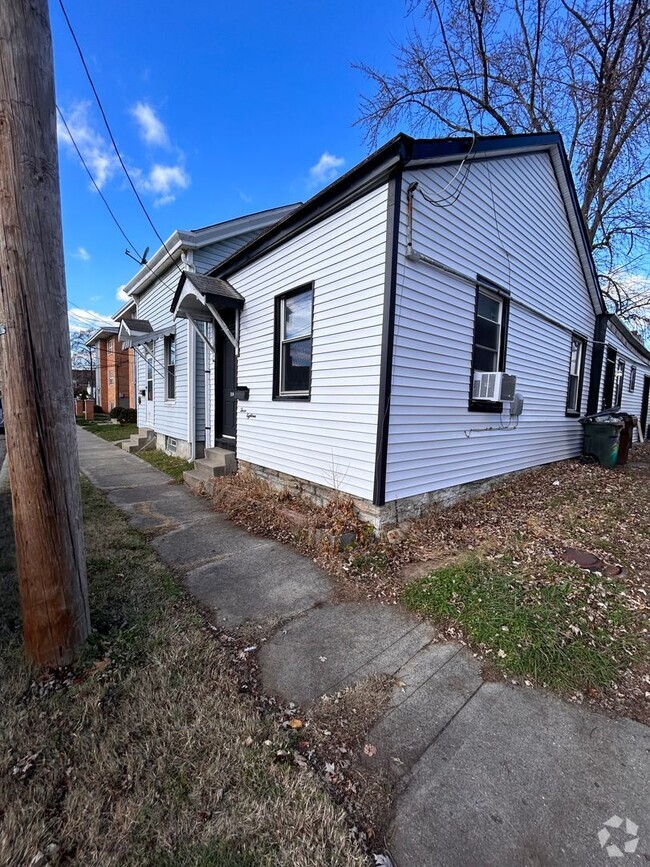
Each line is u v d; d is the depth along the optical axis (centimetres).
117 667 221
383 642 258
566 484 620
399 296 386
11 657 224
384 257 381
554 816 150
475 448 534
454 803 154
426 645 256
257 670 230
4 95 187
